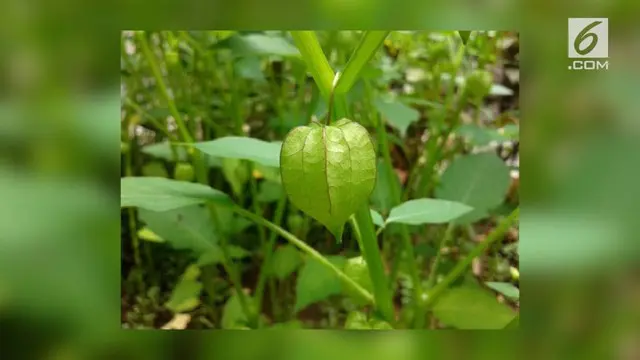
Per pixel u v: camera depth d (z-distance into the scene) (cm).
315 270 32
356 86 40
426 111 56
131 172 50
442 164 56
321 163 18
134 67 48
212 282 43
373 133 49
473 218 36
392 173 35
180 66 42
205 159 43
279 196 42
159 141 53
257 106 55
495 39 47
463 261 26
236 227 40
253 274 47
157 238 39
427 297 27
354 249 47
